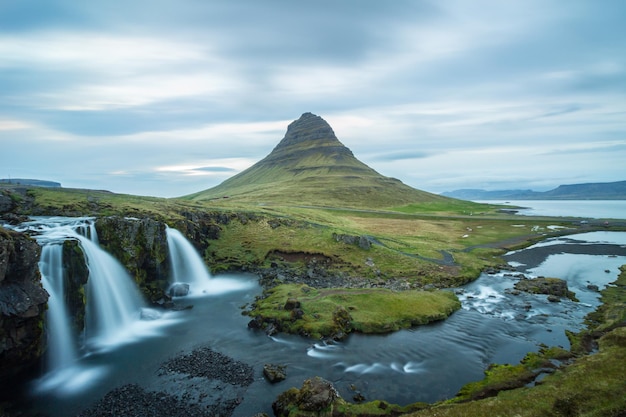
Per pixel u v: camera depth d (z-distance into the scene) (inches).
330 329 1782.7
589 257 3811.5
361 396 1224.8
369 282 2787.9
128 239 2359.7
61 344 1594.5
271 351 1606.8
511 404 1078.4
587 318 1994.3
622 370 1213.1
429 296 2278.5
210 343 1705.2
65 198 3248.0
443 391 1262.3
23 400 1267.2
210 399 1237.1
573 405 1054.4
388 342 1691.7
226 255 3358.8
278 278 2812.5
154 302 2308.1
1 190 3019.2
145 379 1389.0
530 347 1621.6
